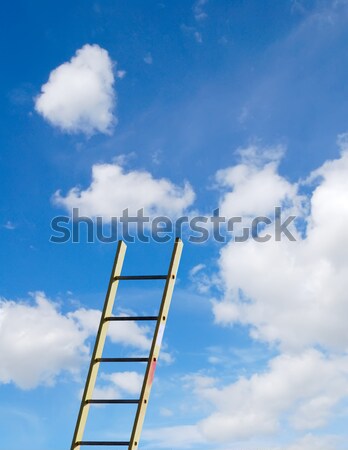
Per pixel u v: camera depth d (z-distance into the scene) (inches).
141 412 241.3
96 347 252.8
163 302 252.4
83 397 247.9
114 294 259.9
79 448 243.4
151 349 247.6
